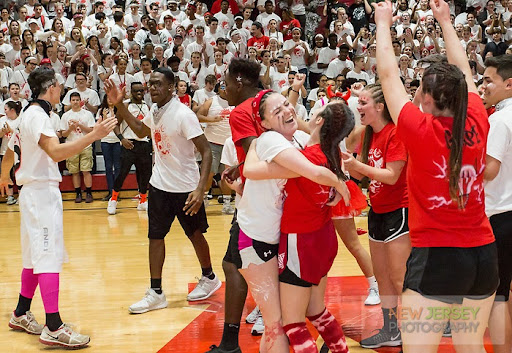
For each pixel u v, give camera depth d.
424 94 2.43
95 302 4.84
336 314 4.39
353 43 12.60
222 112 8.73
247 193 2.96
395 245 3.64
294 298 2.91
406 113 2.45
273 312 2.98
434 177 2.38
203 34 11.79
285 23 13.09
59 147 3.79
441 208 2.39
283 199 2.92
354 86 3.94
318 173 2.73
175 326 4.28
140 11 13.20
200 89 10.23
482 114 2.50
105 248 6.71
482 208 2.45
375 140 3.62
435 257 2.41
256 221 2.94
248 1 13.23
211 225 7.94
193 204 4.43
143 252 6.50
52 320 3.92
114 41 11.41
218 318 4.43
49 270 3.93
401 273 3.66
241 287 3.59
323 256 2.93
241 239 3.00
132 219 8.43
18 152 4.06
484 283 2.45
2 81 10.34
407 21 12.98
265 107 2.89
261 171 2.80
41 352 3.87
